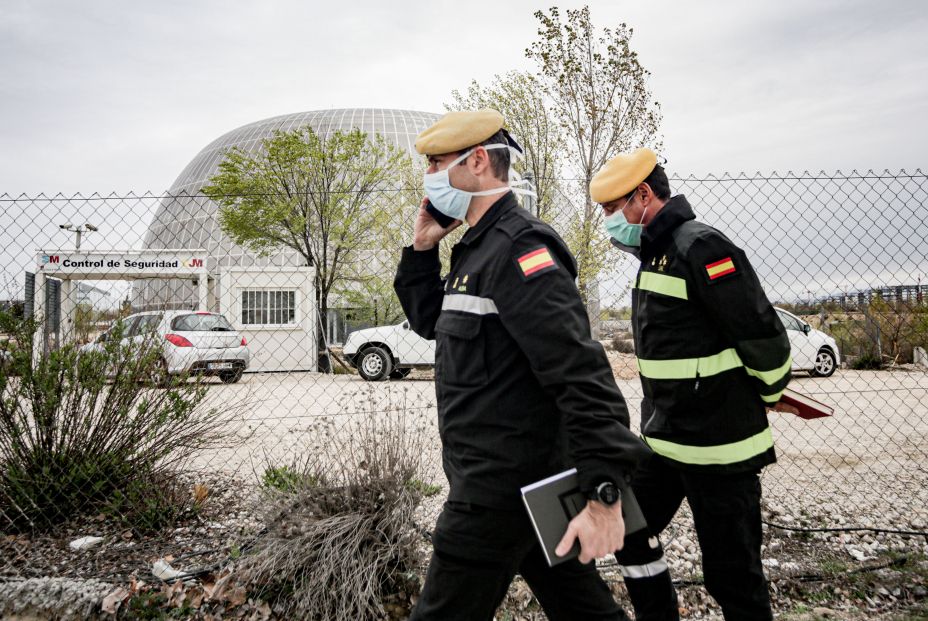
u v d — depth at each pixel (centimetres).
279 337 1574
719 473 198
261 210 1648
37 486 329
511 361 143
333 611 251
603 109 1063
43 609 254
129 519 336
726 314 190
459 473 145
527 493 127
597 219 1009
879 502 396
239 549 285
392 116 4688
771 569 289
